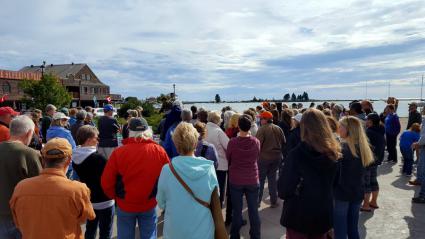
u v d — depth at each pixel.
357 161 3.40
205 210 2.47
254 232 4.16
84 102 58.69
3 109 3.90
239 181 4.13
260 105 9.76
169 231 2.48
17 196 2.30
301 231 2.65
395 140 9.37
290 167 2.65
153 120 17.17
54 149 2.37
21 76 40.88
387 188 6.70
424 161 5.73
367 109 6.96
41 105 32.31
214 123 5.05
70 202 2.29
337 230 3.47
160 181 2.57
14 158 2.95
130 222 3.20
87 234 3.67
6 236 2.93
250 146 4.13
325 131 2.62
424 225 4.71
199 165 2.52
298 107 10.34
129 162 3.08
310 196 2.61
